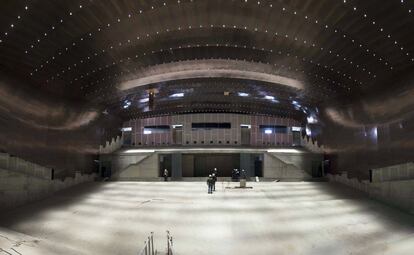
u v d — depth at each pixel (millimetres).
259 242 18688
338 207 25906
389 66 26609
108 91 38375
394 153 27781
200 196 29219
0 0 19625
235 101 46469
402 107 26719
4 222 21359
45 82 29406
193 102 47031
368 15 22172
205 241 18828
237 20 25750
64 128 34875
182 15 24984
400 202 25000
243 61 34750
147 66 33469
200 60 35000
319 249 17766
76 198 29094
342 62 29312
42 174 29797
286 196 29625
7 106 25594
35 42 24234
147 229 20625
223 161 48719
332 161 41281
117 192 31766
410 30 22000
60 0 21125
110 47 28250
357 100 34000
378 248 17250
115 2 22484
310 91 38844
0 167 24125
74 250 17344
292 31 26344
